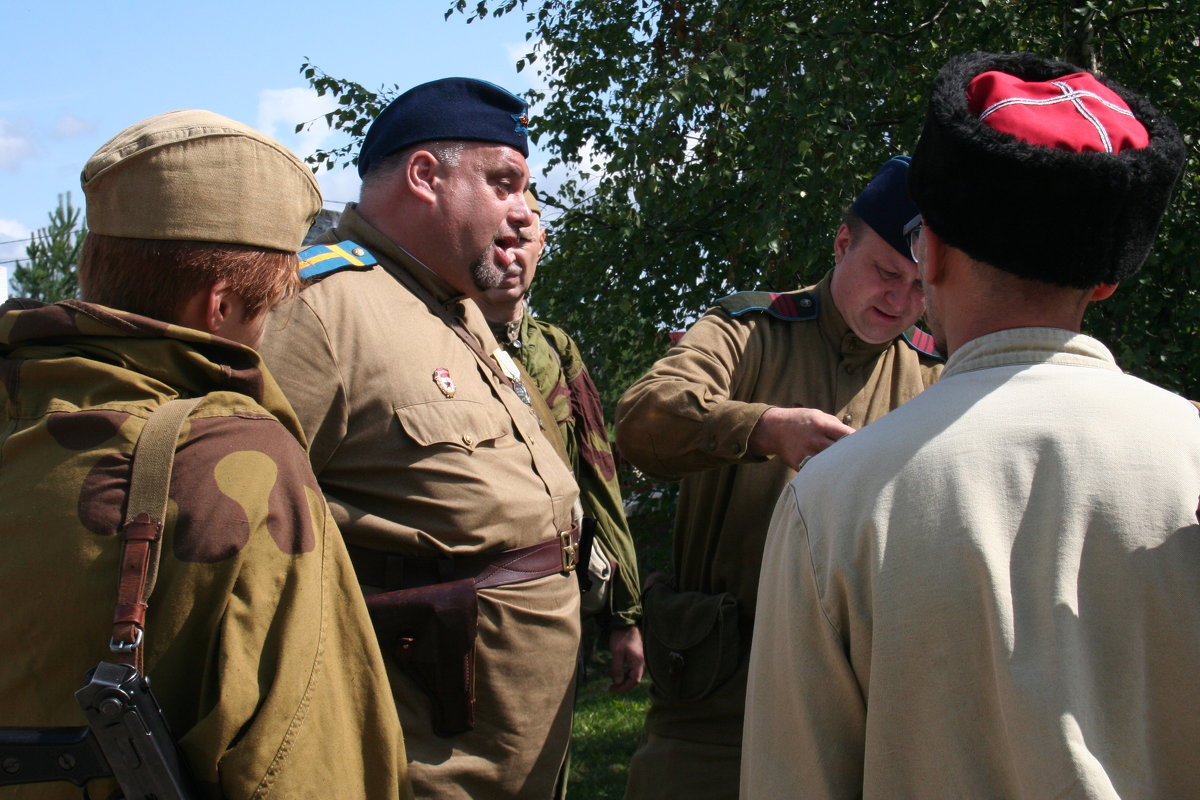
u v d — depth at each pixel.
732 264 6.14
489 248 1.88
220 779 0.95
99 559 0.96
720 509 1.99
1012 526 0.93
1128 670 0.89
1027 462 0.94
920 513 0.95
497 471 1.74
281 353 1.61
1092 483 0.92
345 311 1.68
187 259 1.07
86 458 0.98
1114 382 0.99
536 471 1.83
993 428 0.96
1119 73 5.88
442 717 1.62
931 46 5.81
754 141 5.67
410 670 1.61
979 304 1.03
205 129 1.10
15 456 1.00
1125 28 6.01
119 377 1.02
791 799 1.01
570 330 6.53
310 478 1.09
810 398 2.01
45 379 1.02
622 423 1.90
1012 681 0.88
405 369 1.68
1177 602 0.90
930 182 1.00
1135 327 5.14
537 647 1.75
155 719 0.91
